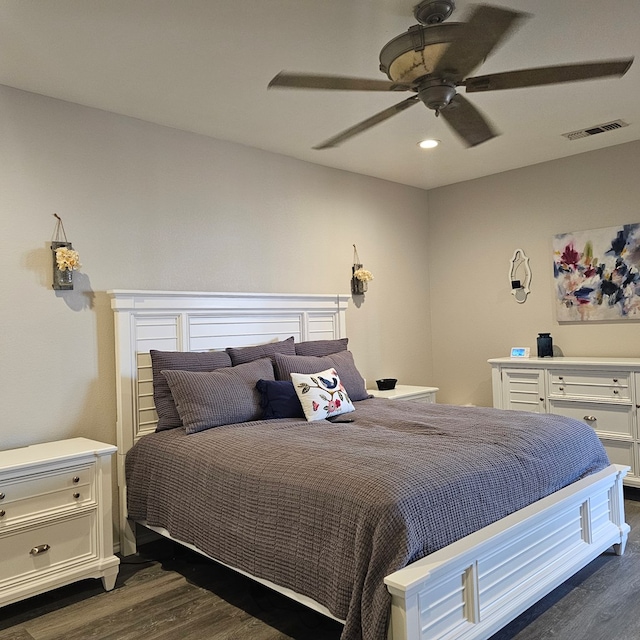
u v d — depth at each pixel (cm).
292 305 406
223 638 223
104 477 271
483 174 491
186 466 267
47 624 238
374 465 209
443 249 533
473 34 191
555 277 454
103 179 321
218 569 292
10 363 284
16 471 241
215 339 360
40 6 214
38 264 295
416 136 381
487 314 501
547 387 413
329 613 191
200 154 367
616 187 419
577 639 215
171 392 308
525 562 223
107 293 318
